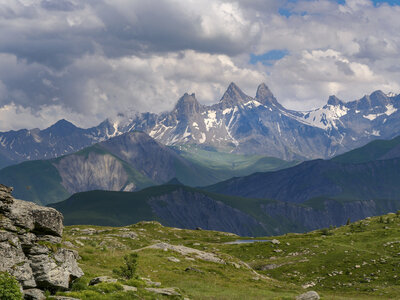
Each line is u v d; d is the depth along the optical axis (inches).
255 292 2591.0
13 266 1546.5
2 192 1668.3
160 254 3191.4
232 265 3425.2
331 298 2728.8
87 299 1582.2
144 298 1738.4
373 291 3454.7
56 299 1518.2
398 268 3924.7
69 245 2731.3
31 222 1694.1
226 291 2476.6
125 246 3956.7
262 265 4411.9
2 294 1376.7
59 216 1795.0
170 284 2431.1
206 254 3523.6
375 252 4557.1
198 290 2383.1
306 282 3848.4
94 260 2487.7
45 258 1670.8
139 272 2480.3
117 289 1769.2
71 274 1812.3
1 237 1550.2
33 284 1593.3
